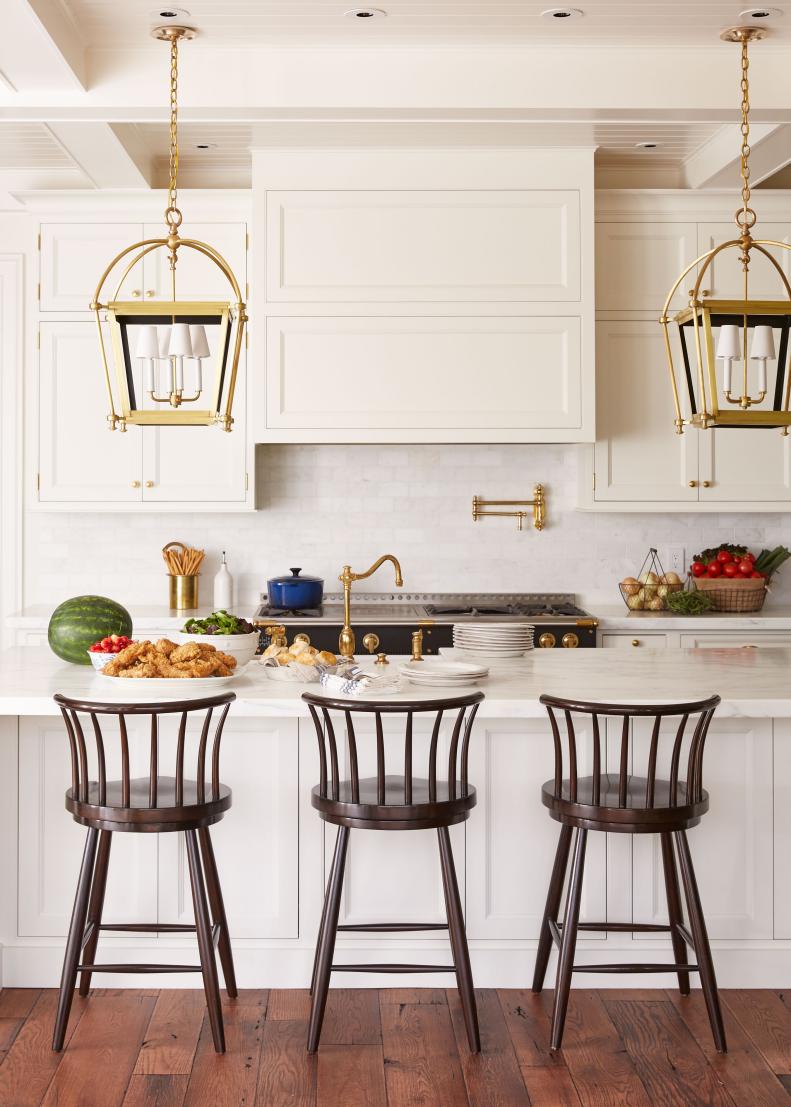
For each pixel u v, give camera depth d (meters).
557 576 5.68
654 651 4.12
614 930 3.09
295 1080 2.72
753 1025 3.05
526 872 3.30
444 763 3.27
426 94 3.92
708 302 3.17
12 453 5.57
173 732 3.25
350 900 3.29
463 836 3.29
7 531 5.61
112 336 3.22
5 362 5.54
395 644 4.90
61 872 3.29
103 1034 2.97
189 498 5.25
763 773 3.31
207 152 5.03
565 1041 2.95
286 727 3.27
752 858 3.31
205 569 5.64
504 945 3.29
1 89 3.87
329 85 3.91
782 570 5.73
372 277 4.97
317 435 5.00
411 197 4.96
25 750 3.28
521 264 4.98
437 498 5.66
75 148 4.47
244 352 5.22
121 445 5.24
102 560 5.62
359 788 2.94
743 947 3.31
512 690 3.17
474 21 3.71
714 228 5.19
